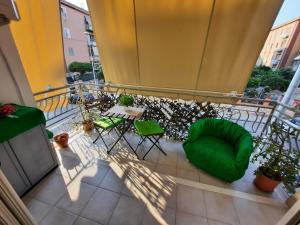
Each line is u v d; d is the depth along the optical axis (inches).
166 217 56.0
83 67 403.2
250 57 78.7
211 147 75.3
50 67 113.3
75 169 76.6
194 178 74.4
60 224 52.4
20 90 66.9
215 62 86.4
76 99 115.2
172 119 103.5
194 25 78.7
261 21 68.4
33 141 62.3
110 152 91.4
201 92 97.3
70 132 109.7
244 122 96.3
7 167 54.0
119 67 111.3
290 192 65.0
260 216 58.0
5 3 42.8
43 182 68.1
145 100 105.2
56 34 104.7
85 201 60.5
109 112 87.6
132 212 57.2
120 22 90.0
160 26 84.1
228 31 75.5
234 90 92.0
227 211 59.2
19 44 95.7
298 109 67.2
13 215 31.3
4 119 51.3
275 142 66.6
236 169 64.6
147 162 84.5
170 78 101.9
